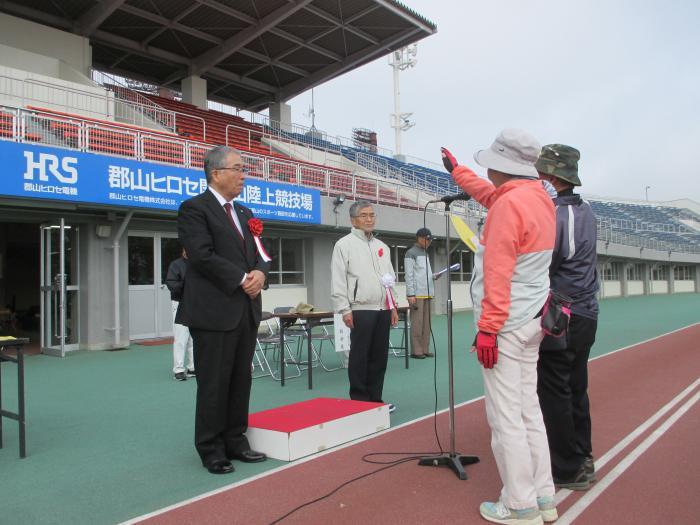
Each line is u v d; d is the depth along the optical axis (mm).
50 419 5348
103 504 3266
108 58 21250
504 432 2826
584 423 3486
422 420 5129
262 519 3027
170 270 6910
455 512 3062
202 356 3818
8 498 3369
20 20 15898
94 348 10352
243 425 4078
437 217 18422
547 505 2947
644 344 10758
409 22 19922
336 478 3623
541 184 2986
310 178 14750
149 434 4801
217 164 3869
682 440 4363
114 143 10695
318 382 7219
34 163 8711
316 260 15234
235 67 23094
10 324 15094
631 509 3080
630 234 37812
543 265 2873
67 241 10477
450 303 3875
